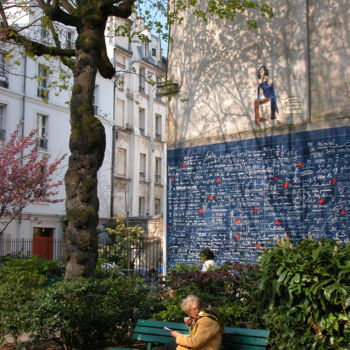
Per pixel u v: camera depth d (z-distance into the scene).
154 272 14.95
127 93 33.62
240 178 10.80
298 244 5.90
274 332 5.54
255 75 10.87
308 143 9.85
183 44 12.33
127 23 13.05
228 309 6.43
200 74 11.88
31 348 6.94
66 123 28.44
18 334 6.81
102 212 29.91
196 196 11.52
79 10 9.19
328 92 9.76
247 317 6.29
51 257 26.52
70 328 6.76
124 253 22.81
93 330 7.21
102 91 30.94
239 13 11.31
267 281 5.76
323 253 5.39
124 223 27.62
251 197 10.57
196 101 11.86
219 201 11.09
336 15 9.84
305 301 5.36
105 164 30.67
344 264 5.32
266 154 10.44
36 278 8.17
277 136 10.32
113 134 31.53
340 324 5.29
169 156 12.13
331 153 9.53
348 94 9.50
